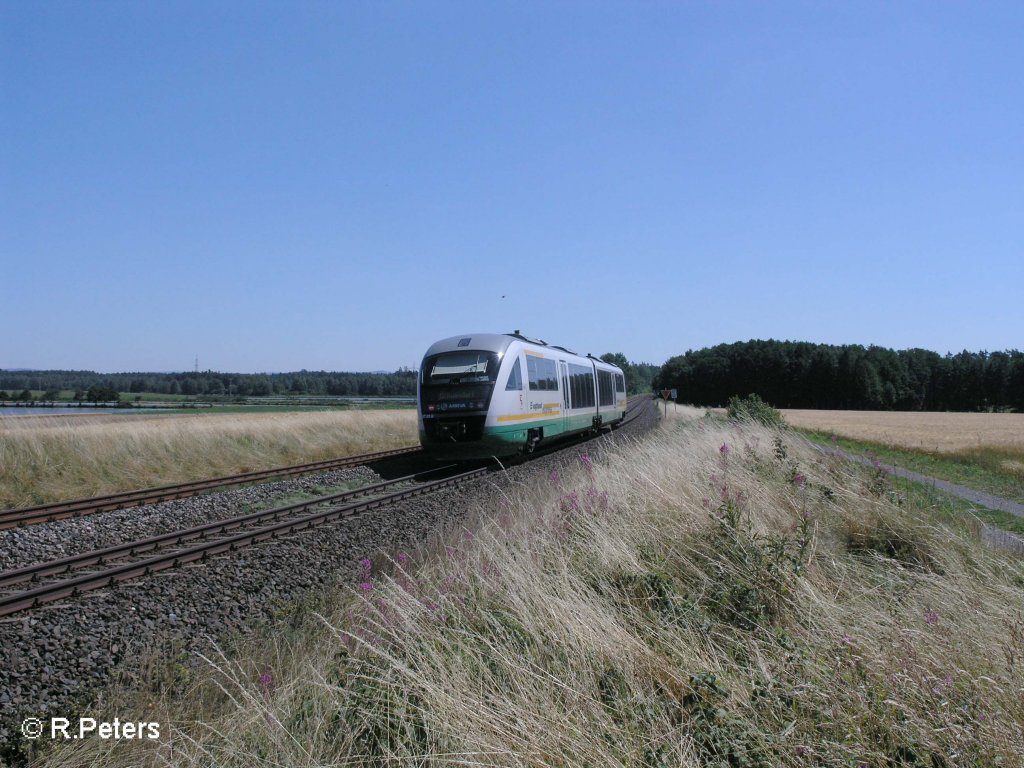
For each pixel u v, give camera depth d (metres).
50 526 11.07
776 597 5.27
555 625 4.54
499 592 5.23
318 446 24.55
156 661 5.74
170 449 20.06
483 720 3.43
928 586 5.46
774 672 4.03
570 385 24.09
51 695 5.29
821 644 4.34
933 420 66.62
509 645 4.34
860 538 7.25
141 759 4.26
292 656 5.39
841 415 79.56
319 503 12.71
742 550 5.93
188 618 6.84
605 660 4.23
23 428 19.91
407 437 29.44
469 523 9.98
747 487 8.16
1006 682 3.67
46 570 7.95
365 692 3.86
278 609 7.16
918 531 7.14
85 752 4.38
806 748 3.22
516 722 3.45
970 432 45.06
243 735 3.94
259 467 20.47
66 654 5.84
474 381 17.81
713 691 3.78
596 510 7.46
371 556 9.20
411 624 4.65
